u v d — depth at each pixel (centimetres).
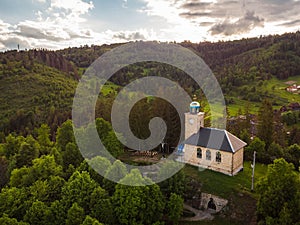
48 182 4338
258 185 4103
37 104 12394
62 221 3697
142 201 3941
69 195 3938
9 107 12112
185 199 4859
